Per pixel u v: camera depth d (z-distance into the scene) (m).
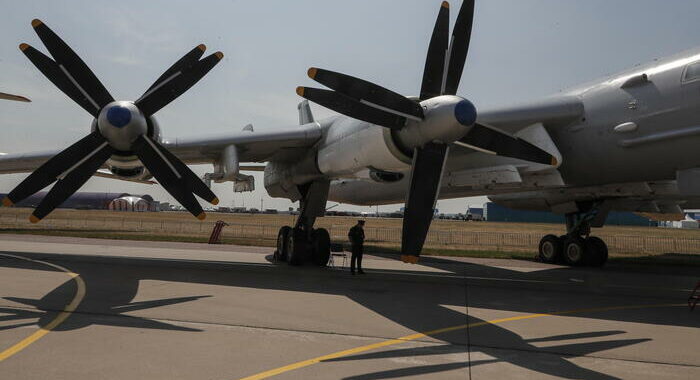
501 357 4.48
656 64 8.84
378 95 6.99
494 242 26.69
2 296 7.02
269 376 3.84
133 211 88.62
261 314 6.16
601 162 9.57
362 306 6.84
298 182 11.92
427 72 7.47
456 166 10.55
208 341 4.84
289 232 12.64
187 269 10.57
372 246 21.00
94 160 7.89
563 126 9.78
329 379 3.80
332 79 6.89
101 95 8.06
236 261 12.62
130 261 11.88
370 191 14.73
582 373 4.06
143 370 3.94
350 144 8.48
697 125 8.03
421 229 7.07
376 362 4.27
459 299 7.59
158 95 8.10
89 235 21.55
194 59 8.15
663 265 14.25
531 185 10.23
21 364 4.04
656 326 5.89
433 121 6.84
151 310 6.24
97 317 5.79
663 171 9.13
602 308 7.05
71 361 4.14
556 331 5.53
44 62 8.08
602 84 9.47
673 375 4.04
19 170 11.32
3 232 22.83
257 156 11.93
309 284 8.84
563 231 42.19
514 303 7.34
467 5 7.54
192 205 7.61
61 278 8.87
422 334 5.30
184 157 11.59
